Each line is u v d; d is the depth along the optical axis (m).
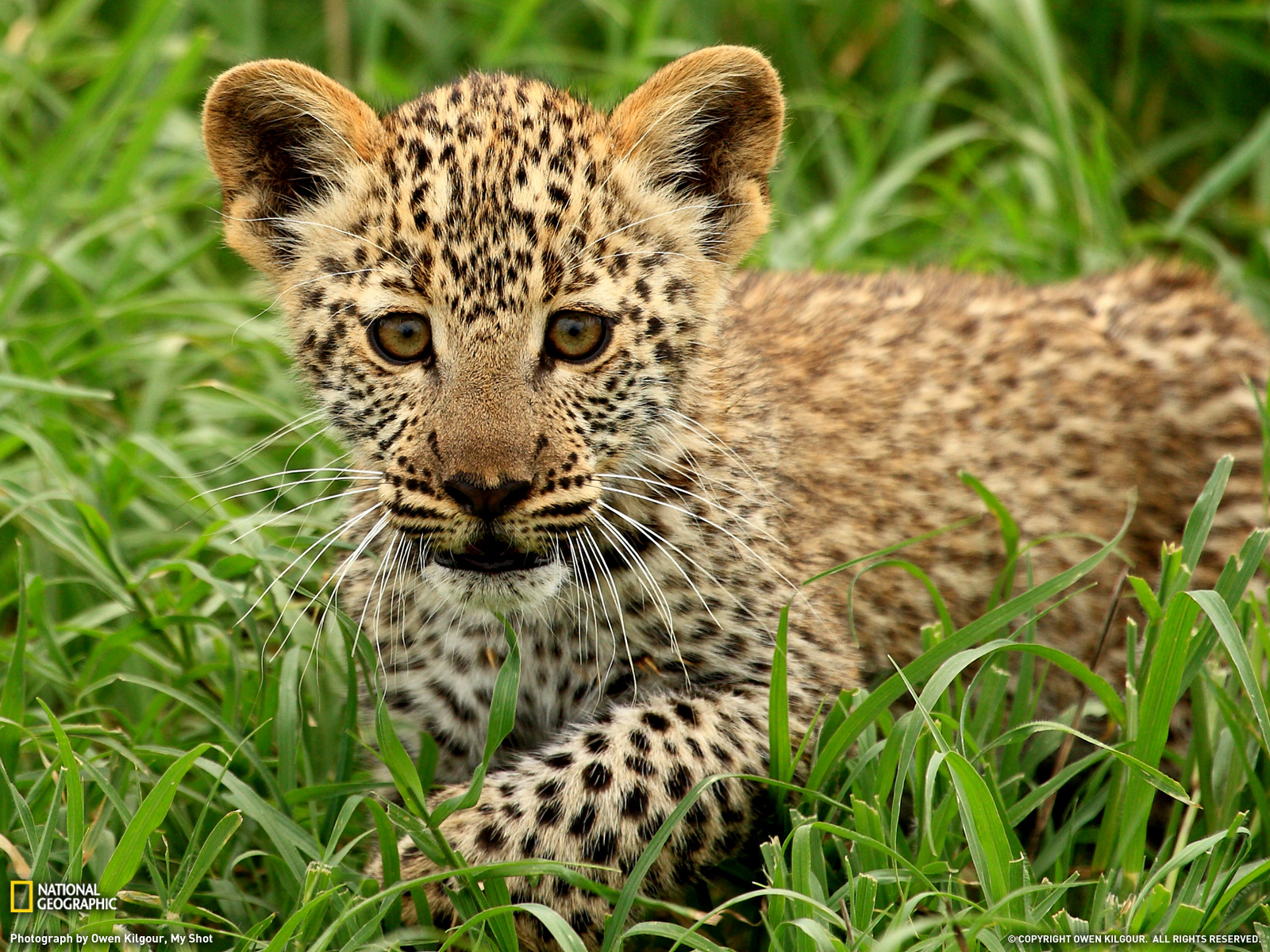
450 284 8.35
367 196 8.80
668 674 9.34
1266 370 11.20
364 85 15.55
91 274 13.52
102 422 12.78
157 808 7.60
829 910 7.13
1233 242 15.91
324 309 8.85
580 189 8.59
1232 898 7.68
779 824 8.66
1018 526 10.56
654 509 9.16
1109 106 16.77
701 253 9.50
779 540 9.58
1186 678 8.29
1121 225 14.51
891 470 10.45
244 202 9.53
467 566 8.70
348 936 7.84
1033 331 11.20
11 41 15.34
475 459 8.25
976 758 8.21
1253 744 8.83
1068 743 9.11
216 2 16.25
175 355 12.72
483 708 9.61
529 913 8.20
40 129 16.30
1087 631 10.78
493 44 15.91
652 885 8.53
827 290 11.57
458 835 8.39
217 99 9.30
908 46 16.39
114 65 13.94
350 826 9.14
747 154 9.61
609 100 15.44
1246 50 15.96
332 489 11.38
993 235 14.62
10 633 11.64
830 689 9.45
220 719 9.09
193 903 8.70
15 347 11.77
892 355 10.89
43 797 8.66
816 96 16.52
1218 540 10.77
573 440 8.55
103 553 10.16
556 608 9.19
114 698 10.34
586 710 9.51
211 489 11.74
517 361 8.41
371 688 9.30
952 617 10.60
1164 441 10.92
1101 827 8.55
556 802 8.40
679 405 9.17
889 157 16.42
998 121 15.38
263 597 10.08
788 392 10.37
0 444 11.27
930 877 7.93
